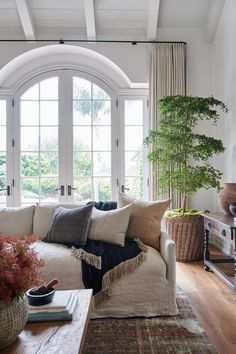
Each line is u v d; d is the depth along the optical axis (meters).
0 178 4.83
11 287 1.30
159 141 4.06
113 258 2.52
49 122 4.83
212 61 4.72
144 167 4.87
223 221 3.03
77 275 2.44
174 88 4.62
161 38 4.70
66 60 4.82
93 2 4.23
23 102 4.82
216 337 2.16
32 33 4.47
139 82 4.67
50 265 2.45
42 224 3.13
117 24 4.60
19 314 1.33
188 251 3.92
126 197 3.13
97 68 4.84
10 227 3.15
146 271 2.47
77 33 4.62
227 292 2.97
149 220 2.90
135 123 4.87
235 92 3.89
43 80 4.83
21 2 4.07
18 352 1.26
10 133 4.81
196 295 2.89
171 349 2.01
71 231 2.82
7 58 4.54
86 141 4.84
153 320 2.40
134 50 4.66
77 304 1.69
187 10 4.48
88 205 2.96
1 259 1.31
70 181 4.82
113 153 4.85
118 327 2.29
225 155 4.26
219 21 4.43
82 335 1.39
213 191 4.71
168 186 4.10
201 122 4.69
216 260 3.66
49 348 1.29
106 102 4.86
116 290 2.44
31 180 4.83
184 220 3.89
